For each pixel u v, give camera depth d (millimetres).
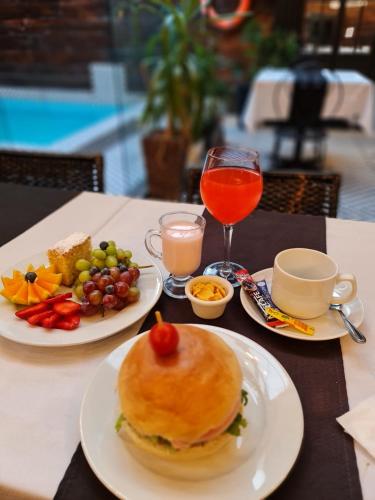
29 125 5082
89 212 1082
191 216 826
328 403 540
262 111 3156
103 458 449
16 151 1429
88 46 2916
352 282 651
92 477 451
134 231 984
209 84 3105
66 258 730
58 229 995
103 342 639
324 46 2518
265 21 4344
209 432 431
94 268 707
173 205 1123
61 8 2121
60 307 648
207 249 908
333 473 454
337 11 2021
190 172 1273
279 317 660
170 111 2779
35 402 542
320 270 697
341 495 433
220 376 444
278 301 683
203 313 676
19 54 2154
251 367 562
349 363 602
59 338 606
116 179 3367
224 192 729
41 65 3521
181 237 709
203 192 778
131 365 462
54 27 2191
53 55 2688
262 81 3061
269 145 4094
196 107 2934
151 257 862
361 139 4219
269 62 4164
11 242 935
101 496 434
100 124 4973
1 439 491
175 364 443
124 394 447
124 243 927
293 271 724
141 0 2568
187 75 2672
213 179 756
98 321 655
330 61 2441
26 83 4574
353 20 1885
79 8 2285
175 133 2904
